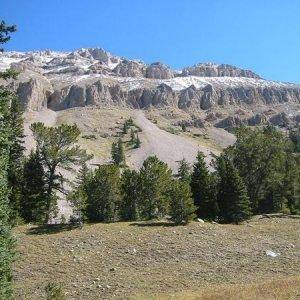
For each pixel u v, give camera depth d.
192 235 46.25
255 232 48.94
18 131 56.97
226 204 58.09
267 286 28.52
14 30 18.62
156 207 60.62
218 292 28.30
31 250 41.53
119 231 47.31
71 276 36.34
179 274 36.72
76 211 50.94
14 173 55.94
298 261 39.03
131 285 34.28
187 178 78.38
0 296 19.14
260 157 71.19
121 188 59.09
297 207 71.50
